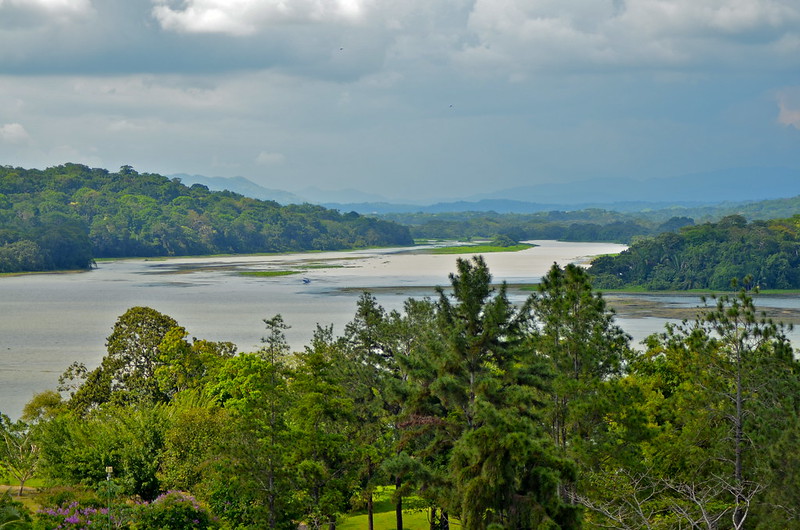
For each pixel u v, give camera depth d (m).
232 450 45.16
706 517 35.34
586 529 38.59
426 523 55.06
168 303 184.75
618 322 150.50
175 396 70.75
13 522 43.75
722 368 43.59
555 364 44.06
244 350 119.94
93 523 45.72
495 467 35.47
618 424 42.72
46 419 71.56
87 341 131.50
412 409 47.09
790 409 39.62
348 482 47.72
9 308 179.50
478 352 45.00
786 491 36.12
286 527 46.12
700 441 43.09
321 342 62.19
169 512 48.25
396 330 56.34
